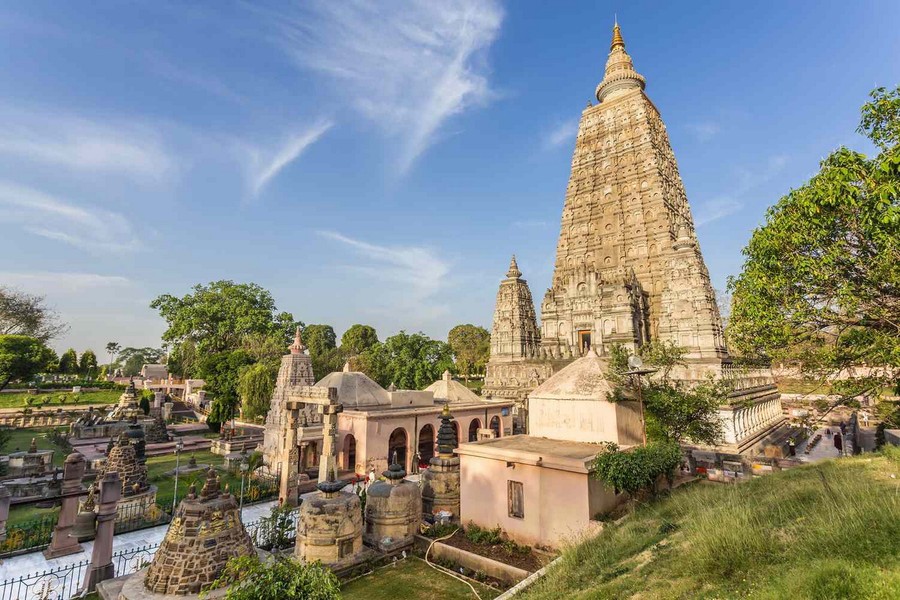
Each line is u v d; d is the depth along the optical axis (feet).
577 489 62.18
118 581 58.44
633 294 203.31
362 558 64.23
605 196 234.99
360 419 122.93
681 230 185.47
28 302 259.60
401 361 288.30
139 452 102.06
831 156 54.90
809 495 45.42
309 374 131.23
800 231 59.11
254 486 103.60
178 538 54.39
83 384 302.04
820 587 26.32
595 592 37.42
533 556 63.31
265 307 324.60
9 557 70.85
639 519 56.95
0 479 111.75
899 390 63.16
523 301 235.40
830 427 187.93
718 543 36.60
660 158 228.02
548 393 87.45
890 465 56.08
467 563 63.82
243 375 198.80
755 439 150.61
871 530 31.58
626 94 239.91
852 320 58.49
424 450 145.18
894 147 48.29
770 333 65.62
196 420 246.27
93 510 85.20
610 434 78.07
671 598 32.01
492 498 71.87
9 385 284.20
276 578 35.17
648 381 93.40
